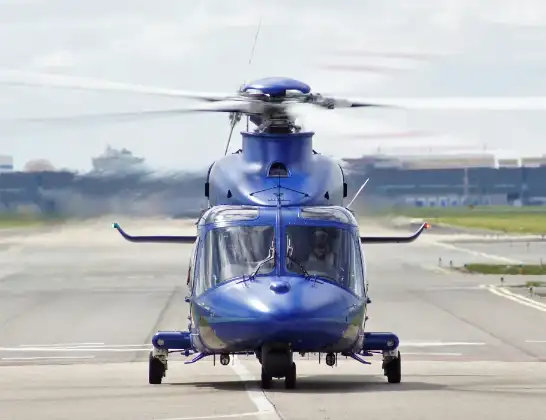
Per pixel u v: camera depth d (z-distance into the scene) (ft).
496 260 589.73
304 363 220.02
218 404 144.36
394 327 286.87
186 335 179.32
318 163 182.19
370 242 214.07
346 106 175.32
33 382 186.09
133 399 152.97
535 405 142.31
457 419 130.62
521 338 262.67
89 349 248.93
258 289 164.66
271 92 173.17
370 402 145.69
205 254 172.55
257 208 174.09
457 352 238.89
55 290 417.69
